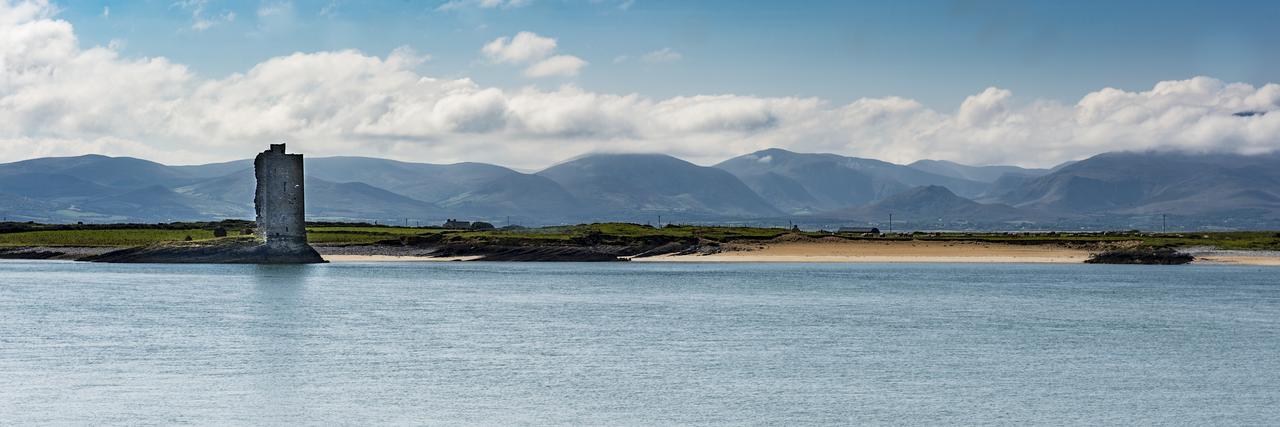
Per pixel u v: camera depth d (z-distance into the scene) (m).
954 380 82.81
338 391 77.38
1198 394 77.81
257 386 79.06
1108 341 107.06
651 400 74.62
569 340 105.75
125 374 83.75
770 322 123.62
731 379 82.75
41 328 114.00
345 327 116.94
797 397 75.81
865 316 131.62
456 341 104.88
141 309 136.50
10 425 66.25
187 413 69.75
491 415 69.94
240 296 159.25
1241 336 112.06
